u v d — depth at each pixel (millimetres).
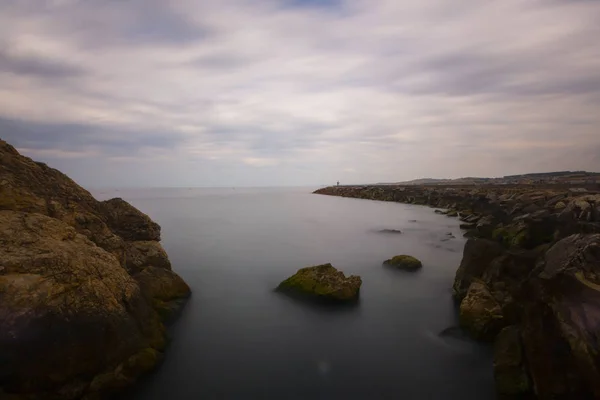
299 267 23266
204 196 159000
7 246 8797
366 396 9758
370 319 14547
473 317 12641
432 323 14055
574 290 7617
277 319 14570
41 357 7863
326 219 53781
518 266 13227
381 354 11891
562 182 76500
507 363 9445
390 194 97625
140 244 16844
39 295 8172
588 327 6965
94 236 12852
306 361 11461
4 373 7395
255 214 63625
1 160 12156
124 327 9859
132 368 9789
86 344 8609
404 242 32688
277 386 10156
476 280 14859
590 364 6652
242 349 12141
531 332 8453
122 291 10578
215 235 37719
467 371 10812
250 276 21000
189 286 18750
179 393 9781
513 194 46125
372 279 20125
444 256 26188
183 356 11609
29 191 11977
